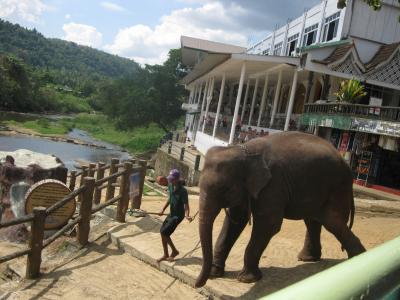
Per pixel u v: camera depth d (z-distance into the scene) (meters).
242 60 18.67
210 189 5.73
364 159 16.06
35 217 6.95
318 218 6.60
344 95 16.62
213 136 23.67
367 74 18.58
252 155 5.96
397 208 12.23
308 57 18.02
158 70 53.38
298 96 24.94
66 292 6.63
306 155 6.25
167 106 52.22
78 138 48.16
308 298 0.75
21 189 9.24
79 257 7.87
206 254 5.59
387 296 0.92
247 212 6.27
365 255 1.02
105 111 56.94
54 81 125.12
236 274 6.73
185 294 6.47
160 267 7.25
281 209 6.05
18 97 66.94
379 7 9.41
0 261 6.40
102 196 13.55
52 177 9.60
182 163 18.83
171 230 7.22
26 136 42.53
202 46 44.22
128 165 9.42
